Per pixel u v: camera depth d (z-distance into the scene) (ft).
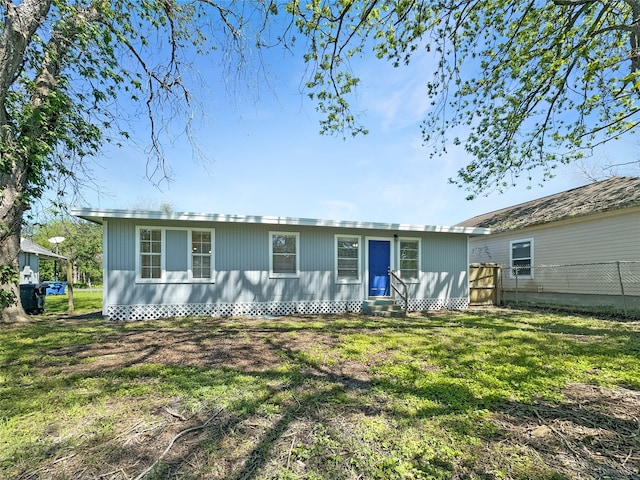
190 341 19.65
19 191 23.89
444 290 38.52
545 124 32.71
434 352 16.84
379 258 36.55
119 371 13.74
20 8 17.20
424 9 20.40
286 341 19.62
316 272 34.22
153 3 22.84
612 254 33.71
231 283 31.63
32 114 22.12
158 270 29.99
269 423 9.28
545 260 41.09
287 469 7.22
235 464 7.41
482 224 53.06
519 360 15.38
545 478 6.91
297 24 18.70
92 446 8.08
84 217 28.35
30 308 33.22
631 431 8.95
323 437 8.50
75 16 20.42
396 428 8.98
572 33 26.37
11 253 26.07
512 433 8.80
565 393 11.59
